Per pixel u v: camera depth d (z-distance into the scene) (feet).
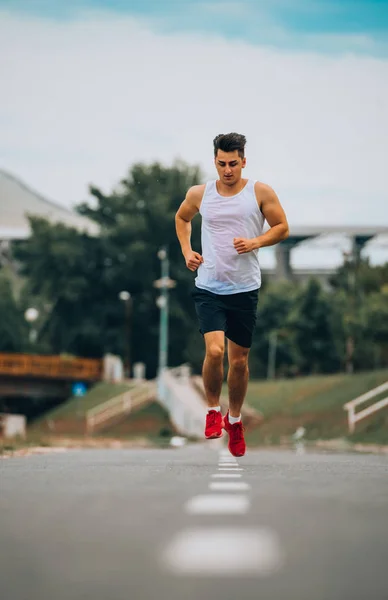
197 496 24.89
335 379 230.48
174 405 245.45
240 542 16.97
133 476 31.40
